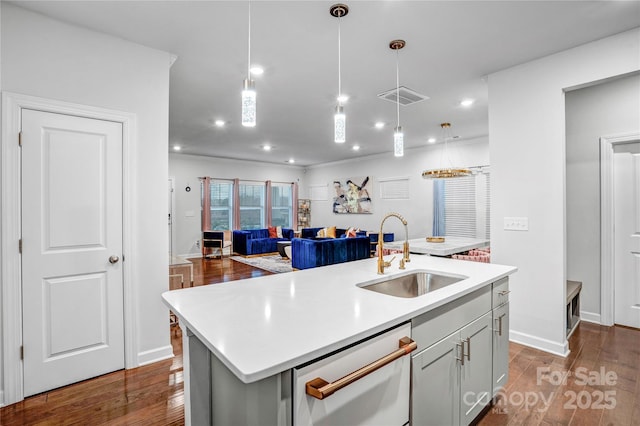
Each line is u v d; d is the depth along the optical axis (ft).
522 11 6.91
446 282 6.78
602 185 11.04
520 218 9.34
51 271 7.09
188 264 12.07
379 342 3.92
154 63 8.54
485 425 6.01
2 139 6.53
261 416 3.19
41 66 6.94
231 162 28.71
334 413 3.43
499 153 9.82
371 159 27.02
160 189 8.59
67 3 6.59
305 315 4.18
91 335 7.58
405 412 4.31
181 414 6.32
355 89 11.64
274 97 12.44
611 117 10.89
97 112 7.61
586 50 8.22
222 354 3.10
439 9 6.86
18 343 6.70
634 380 7.48
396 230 25.13
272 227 29.50
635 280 10.65
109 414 6.31
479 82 10.93
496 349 6.49
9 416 6.22
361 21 7.32
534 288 9.08
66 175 7.27
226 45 8.41
